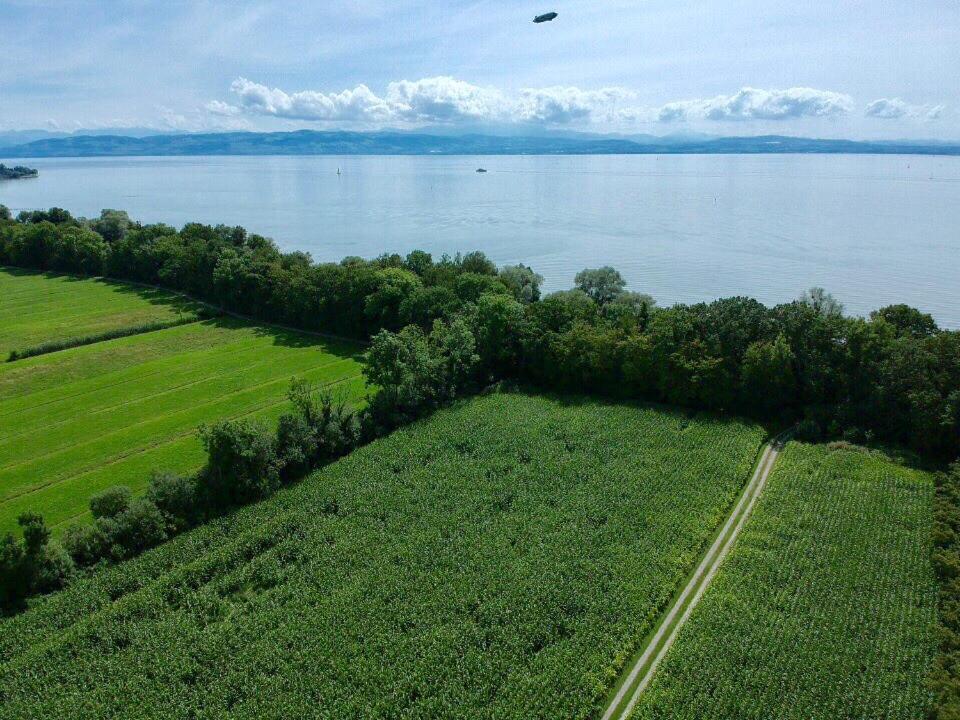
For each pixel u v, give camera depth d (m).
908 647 43.09
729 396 79.06
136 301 138.25
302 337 116.06
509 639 44.47
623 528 56.50
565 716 39.22
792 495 60.91
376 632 45.53
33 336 112.75
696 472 65.31
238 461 61.75
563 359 87.00
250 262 130.25
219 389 90.81
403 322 106.69
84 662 43.81
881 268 166.12
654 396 84.94
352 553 54.31
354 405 84.00
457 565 52.19
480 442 72.25
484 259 125.69
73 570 52.34
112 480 67.06
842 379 74.94
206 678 42.53
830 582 49.25
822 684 40.25
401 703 40.09
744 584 49.53
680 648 43.59
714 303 88.12
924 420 66.25
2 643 45.53
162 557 54.19
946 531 52.94
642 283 157.75
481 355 91.00
